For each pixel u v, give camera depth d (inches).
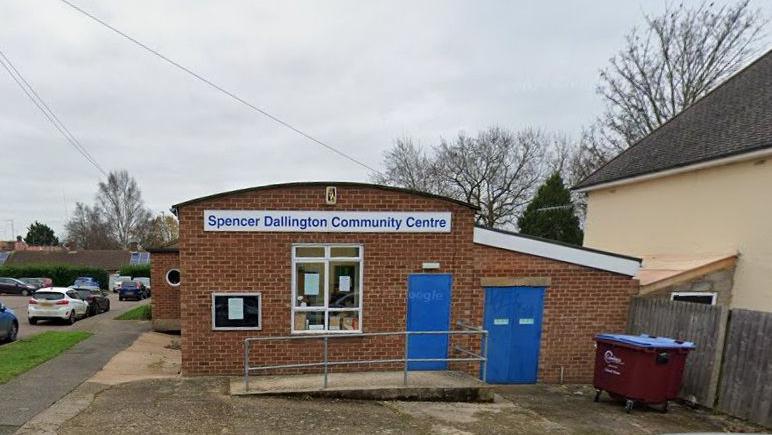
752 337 286.8
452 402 303.0
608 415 291.7
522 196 1427.2
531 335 375.2
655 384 296.2
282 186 333.4
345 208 341.4
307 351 341.1
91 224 3041.3
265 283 335.3
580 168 1239.5
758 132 410.3
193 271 329.1
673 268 422.9
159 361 420.5
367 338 347.9
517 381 374.3
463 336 358.3
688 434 126.4
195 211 327.0
